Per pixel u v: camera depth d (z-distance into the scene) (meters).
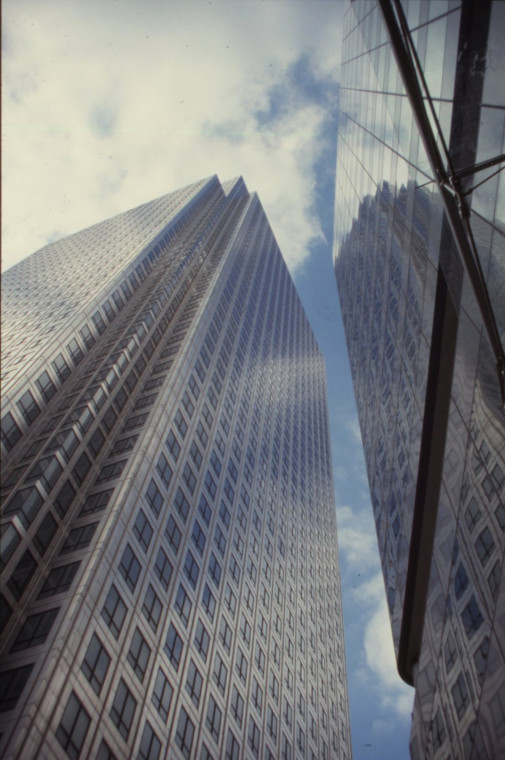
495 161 14.34
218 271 115.81
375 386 57.03
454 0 16.95
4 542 41.97
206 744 46.50
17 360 65.19
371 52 39.84
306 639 87.00
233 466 81.06
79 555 44.22
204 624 55.38
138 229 128.25
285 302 182.12
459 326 22.80
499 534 19.52
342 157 74.75
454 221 19.14
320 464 145.50
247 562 73.94
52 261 127.38
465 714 23.27
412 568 38.06
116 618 41.94
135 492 52.00
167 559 52.88
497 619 19.48
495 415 19.00
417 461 36.97
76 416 57.22
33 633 37.84
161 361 78.88
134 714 38.91
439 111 19.05
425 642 32.00
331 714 84.69
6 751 29.42
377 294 53.81
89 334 74.19
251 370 109.12
